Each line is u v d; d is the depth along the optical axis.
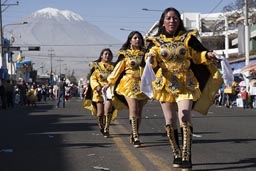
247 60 32.78
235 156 8.72
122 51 10.34
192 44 7.25
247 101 27.70
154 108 27.64
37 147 10.30
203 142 10.80
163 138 11.64
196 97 7.16
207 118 18.53
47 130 14.06
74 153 9.35
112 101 10.95
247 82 30.30
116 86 10.52
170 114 7.43
